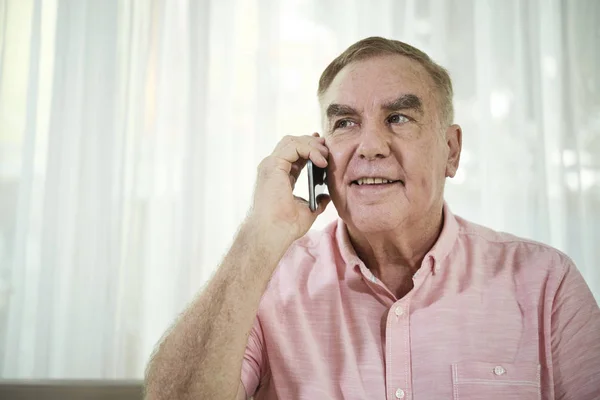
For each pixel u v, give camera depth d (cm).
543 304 85
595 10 169
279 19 170
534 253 91
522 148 165
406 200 85
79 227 166
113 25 171
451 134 97
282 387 87
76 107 171
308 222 91
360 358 84
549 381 81
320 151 91
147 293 167
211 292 82
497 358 82
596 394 77
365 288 91
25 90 173
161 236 168
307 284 94
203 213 166
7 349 165
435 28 168
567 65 168
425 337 83
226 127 170
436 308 85
